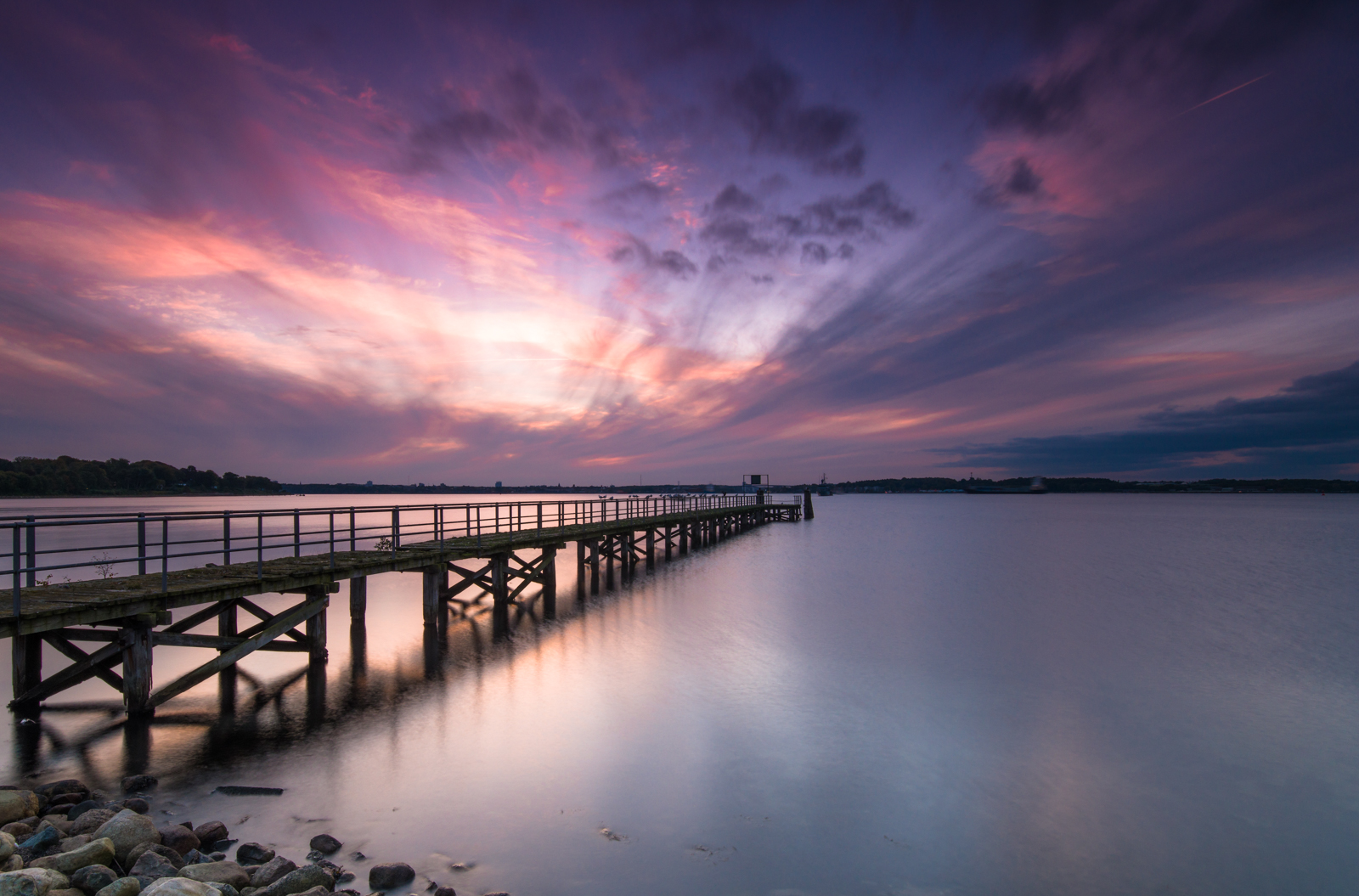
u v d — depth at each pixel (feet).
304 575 40.88
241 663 44.27
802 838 24.07
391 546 51.93
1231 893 21.98
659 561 112.68
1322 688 43.80
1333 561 121.90
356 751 29.99
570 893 20.22
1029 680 44.55
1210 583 92.84
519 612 64.54
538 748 30.86
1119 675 46.11
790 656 49.24
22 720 32.63
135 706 32.63
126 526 202.08
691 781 28.17
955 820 25.88
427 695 38.04
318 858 21.12
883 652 51.01
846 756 31.45
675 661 46.91
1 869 18.33
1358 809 27.58
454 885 20.30
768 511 251.60
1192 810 27.27
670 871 21.72
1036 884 22.06
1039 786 29.04
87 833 20.44
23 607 28.37
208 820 23.44
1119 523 261.03
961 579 94.02
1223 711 39.17
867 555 126.31
